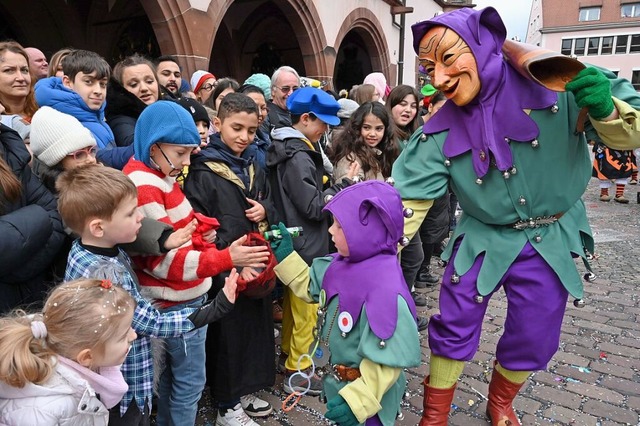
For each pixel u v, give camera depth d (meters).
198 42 5.85
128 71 2.55
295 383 2.52
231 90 3.50
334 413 1.43
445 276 2.02
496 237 1.89
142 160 1.69
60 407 1.11
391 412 1.62
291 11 8.27
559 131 1.71
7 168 1.58
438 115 1.91
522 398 2.47
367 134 2.76
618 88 1.70
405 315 1.45
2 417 1.09
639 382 2.63
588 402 2.44
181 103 2.40
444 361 1.99
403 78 12.98
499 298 3.90
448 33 1.63
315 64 8.74
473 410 2.38
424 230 3.81
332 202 1.54
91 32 7.88
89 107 2.25
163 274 1.66
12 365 1.07
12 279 1.58
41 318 1.21
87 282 1.25
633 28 37.41
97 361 1.22
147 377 1.58
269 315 2.29
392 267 1.52
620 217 6.95
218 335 2.11
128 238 1.44
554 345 1.95
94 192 1.36
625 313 3.56
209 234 1.85
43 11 7.34
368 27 10.91
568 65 1.55
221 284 2.10
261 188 2.35
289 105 2.49
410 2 12.80
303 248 2.28
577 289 1.88
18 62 2.24
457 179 1.85
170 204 1.73
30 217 1.53
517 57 1.62
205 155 2.12
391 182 1.82
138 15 8.12
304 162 2.29
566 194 1.80
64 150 1.71
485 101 1.69
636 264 4.74
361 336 1.49
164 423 1.97
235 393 2.16
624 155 7.95
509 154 1.71
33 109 2.38
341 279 1.57
